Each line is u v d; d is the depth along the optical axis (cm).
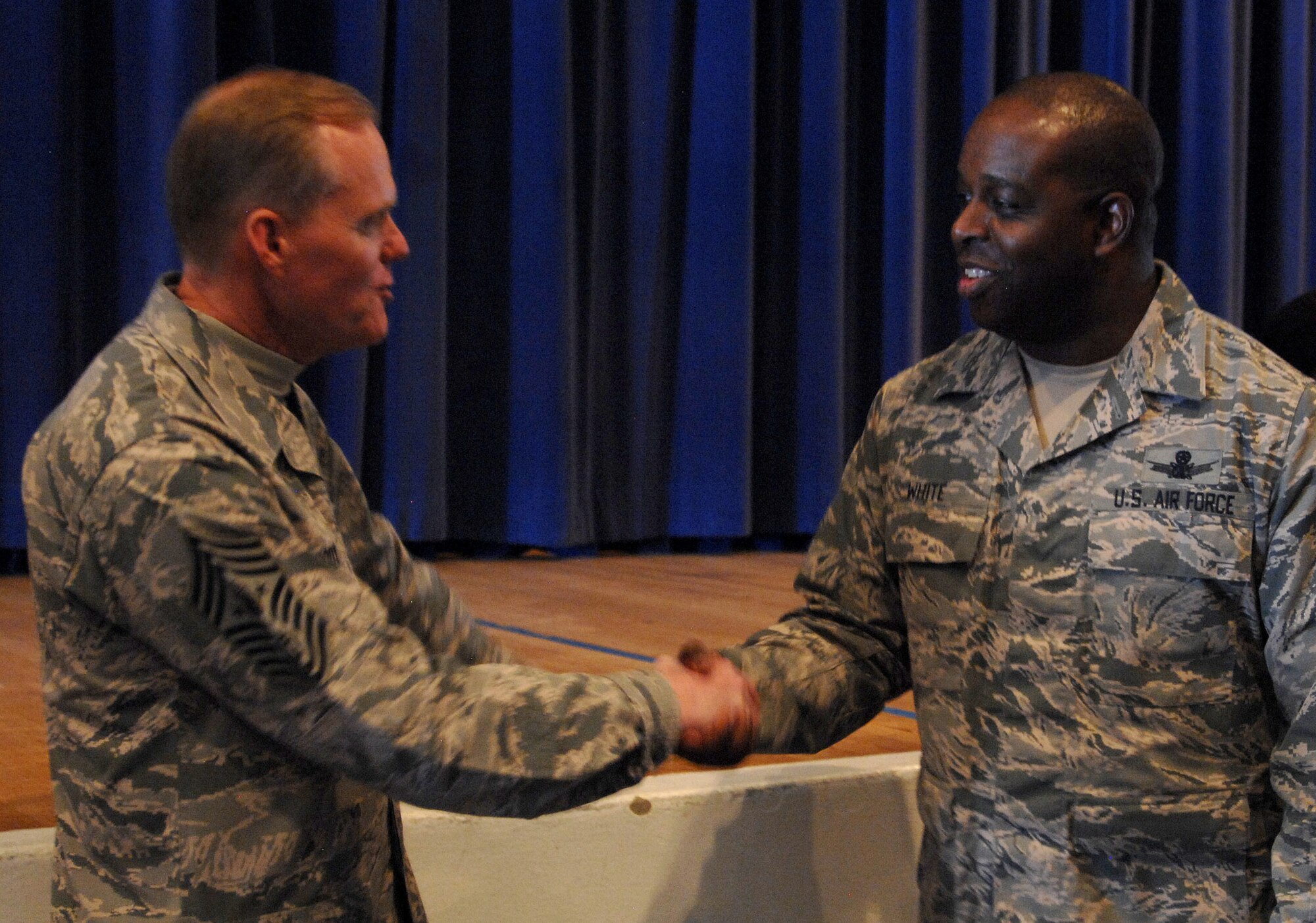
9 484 354
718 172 456
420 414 407
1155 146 129
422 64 401
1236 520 121
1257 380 124
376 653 102
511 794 104
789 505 484
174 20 360
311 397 390
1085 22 526
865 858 181
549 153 420
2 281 352
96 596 101
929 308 508
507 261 425
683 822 171
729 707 124
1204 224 536
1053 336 131
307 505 112
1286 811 115
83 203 368
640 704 113
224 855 104
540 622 285
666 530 464
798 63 476
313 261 113
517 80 421
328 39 392
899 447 145
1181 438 125
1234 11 534
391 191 119
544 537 423
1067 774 127
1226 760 124
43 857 140
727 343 459
